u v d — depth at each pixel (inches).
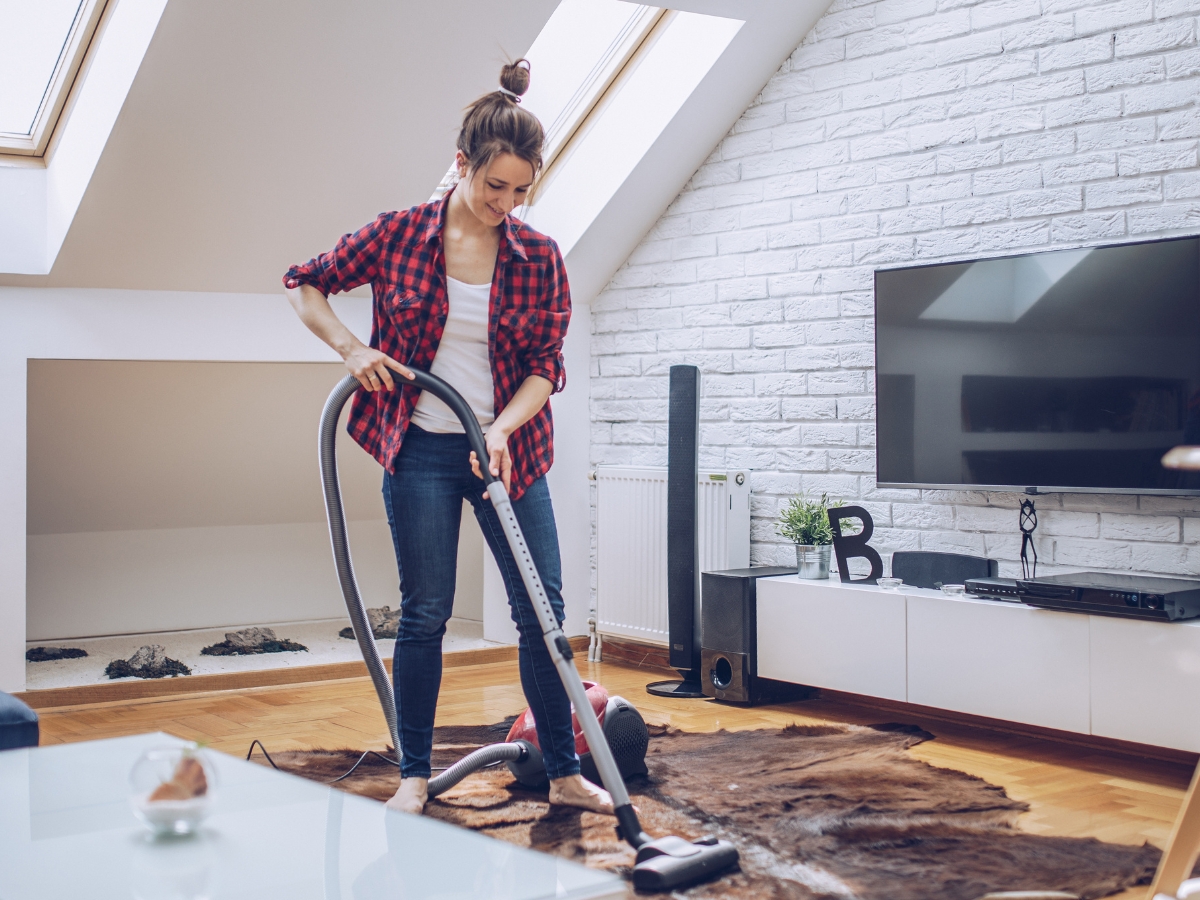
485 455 76.3
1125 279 111.0
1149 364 109.3
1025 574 120.5
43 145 134.9
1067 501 119.5
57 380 150.9
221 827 53.3
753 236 152.7
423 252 82.0
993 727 121.5
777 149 149.9
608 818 85.6
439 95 132.9
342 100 128.4
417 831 52.2
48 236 134.7
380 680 89.3
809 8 143.1
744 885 72.0
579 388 175.6
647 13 151.9
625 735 97.3
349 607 87.7
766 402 150.6
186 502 180.9
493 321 82.9
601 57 159.3
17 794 58.5
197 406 165.0
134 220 132.6
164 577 182.5
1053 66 121.8
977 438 123.3
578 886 43.7
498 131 76.5
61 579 174.6
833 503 142.1
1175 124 112.1
